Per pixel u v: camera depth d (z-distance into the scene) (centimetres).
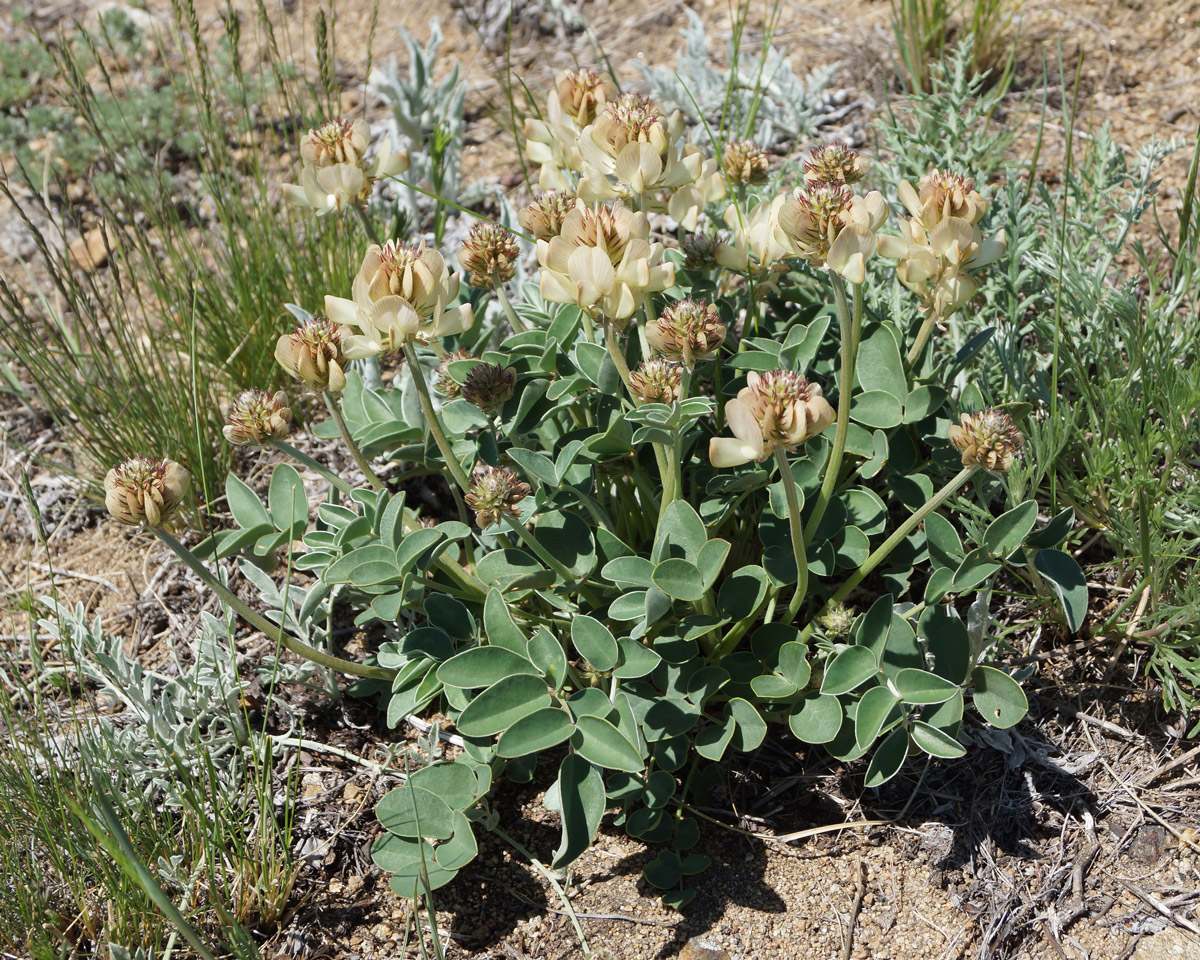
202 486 88
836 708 69
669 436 68
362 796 75
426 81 108
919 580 80
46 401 88
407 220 101
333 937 71
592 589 75
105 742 75
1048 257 84
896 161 93
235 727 75
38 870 71
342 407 81
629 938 70
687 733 74
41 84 128
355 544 73
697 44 110
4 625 84
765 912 71
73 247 109
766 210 74
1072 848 72
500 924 71
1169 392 77
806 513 74
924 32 107
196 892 72
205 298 95
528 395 72
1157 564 74
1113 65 108
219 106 121
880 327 74
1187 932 69
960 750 67
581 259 66
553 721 67
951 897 70
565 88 74
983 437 66
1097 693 76
